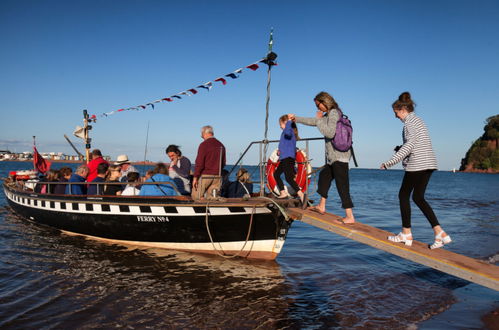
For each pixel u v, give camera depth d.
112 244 7.75
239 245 6.52
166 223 6.83
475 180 75.81
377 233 4.74
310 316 4.24
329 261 6.77
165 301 4.60
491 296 5.09
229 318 4.13
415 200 4.48
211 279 5.50
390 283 5.56
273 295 4.89
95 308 4.31
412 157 4.34
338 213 14.27
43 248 7.31
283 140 5.62
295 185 5.66
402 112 4.45
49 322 3.89
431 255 4.31
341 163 4.91
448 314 4.41
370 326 4.01
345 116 4.89
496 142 160.88
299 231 10.08
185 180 7.56
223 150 6.68
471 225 11.57
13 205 11.73
